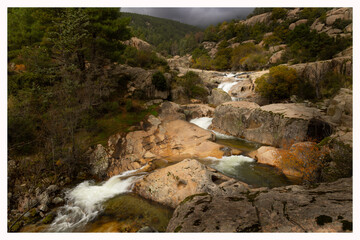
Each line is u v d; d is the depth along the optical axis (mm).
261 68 51031
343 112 10086
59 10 14734
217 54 69875
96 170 10430
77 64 16266
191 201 5449
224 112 18438
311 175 8398
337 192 4754
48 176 9312
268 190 5570
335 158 7367
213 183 7707
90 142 12008
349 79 22031
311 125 12430
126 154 11953
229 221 4160
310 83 25703
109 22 16516
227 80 34906
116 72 21219
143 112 17000
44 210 7398
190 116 21391
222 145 13727
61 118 10898
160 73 21609
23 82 13195
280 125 13789
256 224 3924
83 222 6820
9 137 9695
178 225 4367
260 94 26344
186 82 26641
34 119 11211
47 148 9914
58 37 14242
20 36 17203
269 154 11484
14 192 7973
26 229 6457
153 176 8977
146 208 7570
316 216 3805
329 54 34031
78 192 8727
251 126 16125
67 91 12125
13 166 8977
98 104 15562
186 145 13820
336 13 61625
